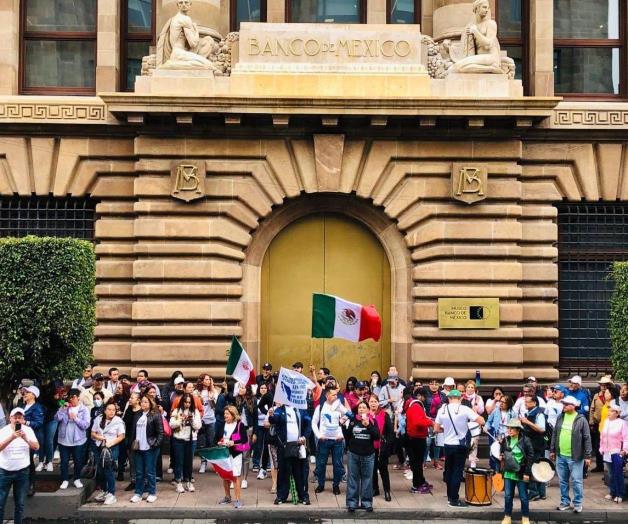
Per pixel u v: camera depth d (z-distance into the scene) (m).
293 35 21.80
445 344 21.73
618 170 22.53
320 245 22.69
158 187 21.61
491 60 21.69
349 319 17.52
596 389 22.23
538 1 23.03
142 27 23.58
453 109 21.05
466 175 21.64
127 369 21.72
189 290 21.55
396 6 23.70
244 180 21.78
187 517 15.88
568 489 16.34
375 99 20.97
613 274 18.58
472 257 21.84
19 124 21.97
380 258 22.70
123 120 21.78
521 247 22.17
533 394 16.30
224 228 21.67
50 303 16.30
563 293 22.95
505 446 15.49
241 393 18.34
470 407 17.61
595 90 23.67
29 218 22.47
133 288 21.62
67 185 22.11
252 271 22.17
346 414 17.50
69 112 21.94
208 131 21.61
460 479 16.48
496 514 16.00
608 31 23.78
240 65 21.59
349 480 16.05
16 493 14.38
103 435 16.45
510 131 21.77
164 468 19.73
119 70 23.17
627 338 17.55
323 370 20.16
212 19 22.44
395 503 16.62
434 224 21.80
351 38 21.81
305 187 21.78
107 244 21.94
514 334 21.70
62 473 16.52
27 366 16.77
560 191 22.48
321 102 20.98
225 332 21.55
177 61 21.44
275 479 17.44
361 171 21.89
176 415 17.45
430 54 22.25
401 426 19.39
